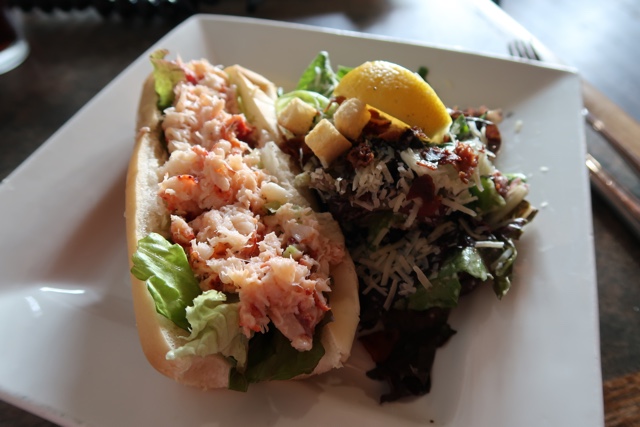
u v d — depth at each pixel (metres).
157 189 0.19
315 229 0.17
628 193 0.23
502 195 0.19
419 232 0.19
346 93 0.19
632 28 0.48
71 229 0.21
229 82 0.24
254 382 0.15
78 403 0.15
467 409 0.15
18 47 0.34
